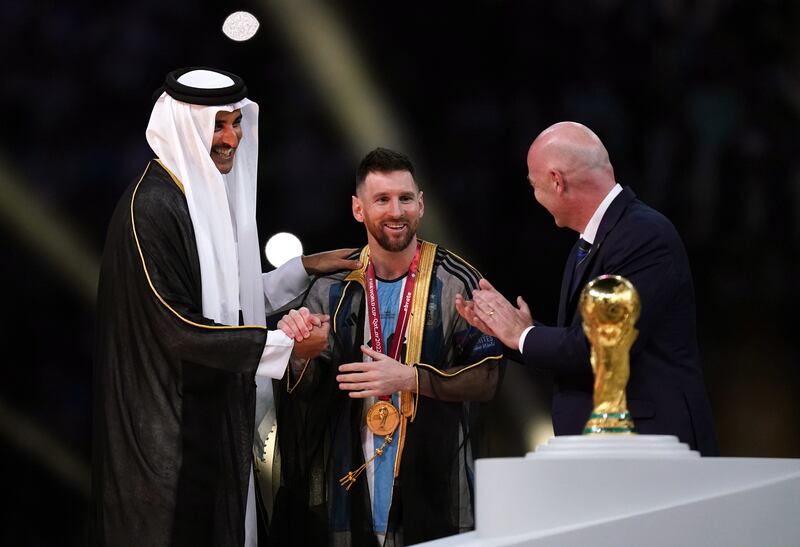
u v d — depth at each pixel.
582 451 9.29
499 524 9.09
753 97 29.95
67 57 28.80
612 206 14.29
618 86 30.28
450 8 30.02
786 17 29.88
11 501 28.38
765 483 8.77
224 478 14.76
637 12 30.20
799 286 30.09
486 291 14.65
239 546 14.74
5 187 28.64
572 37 30.28
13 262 28.77
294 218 28.91
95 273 28.91
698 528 8.74
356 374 15.16
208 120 15.47
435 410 15.70
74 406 28.77
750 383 30.14
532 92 30.33
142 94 28.92
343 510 15.64
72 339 28.88
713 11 30.06
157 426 14.72
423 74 30.20
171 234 15.10
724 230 30.14
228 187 16.22
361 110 29.72
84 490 28.64
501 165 30.12
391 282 16.14
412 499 15.48
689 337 14.04
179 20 29.06
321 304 16.25
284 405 16.14
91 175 28.84
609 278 9.96
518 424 28.16
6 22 28.61
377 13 29.83
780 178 29.91
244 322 15.73
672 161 30.06
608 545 8.74
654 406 13.62
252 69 29.33
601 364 9.91
